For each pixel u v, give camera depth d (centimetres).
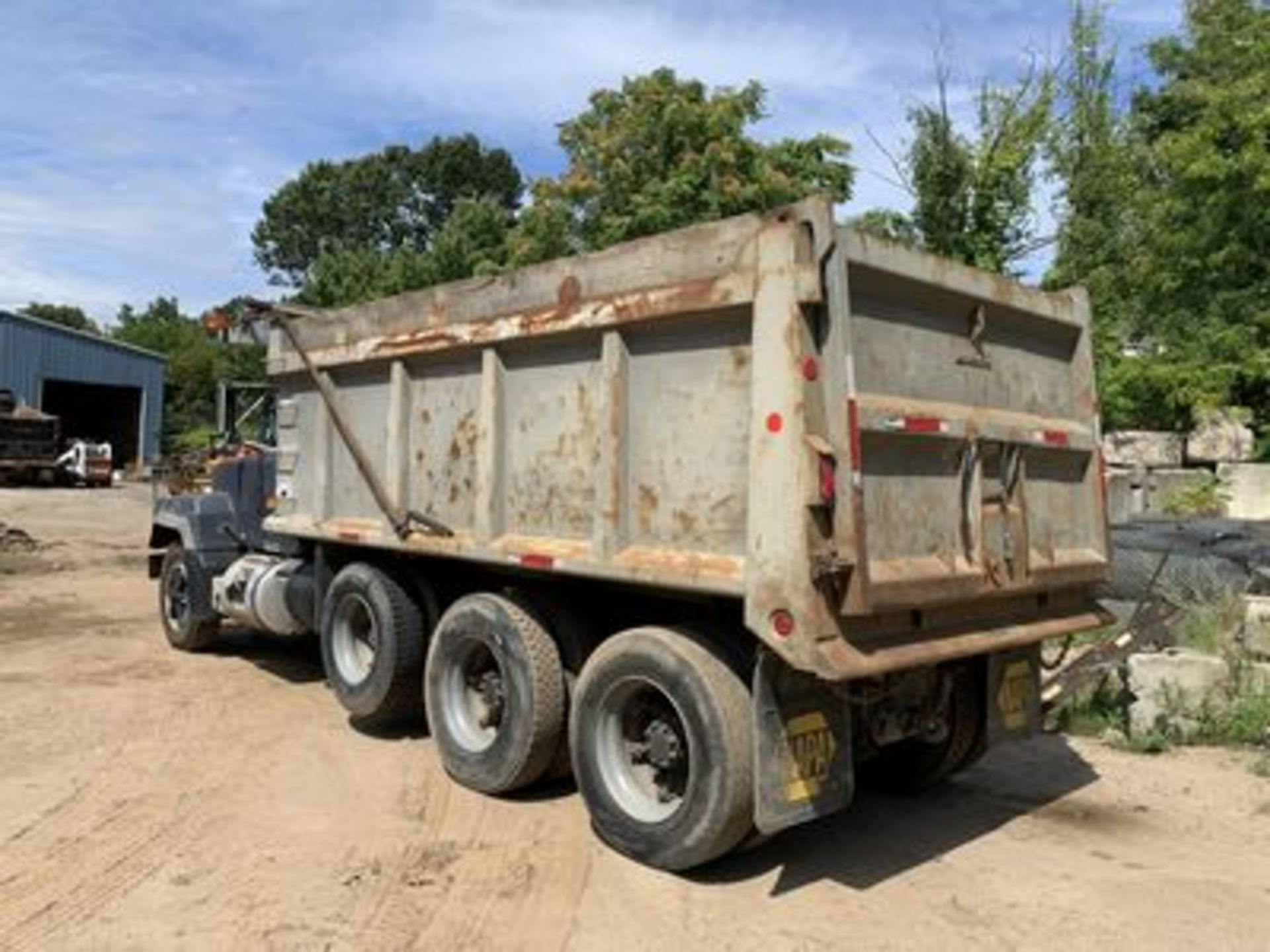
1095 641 875
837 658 482
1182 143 1919
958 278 571
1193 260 1961
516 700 631
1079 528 668
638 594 598
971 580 556
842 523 485
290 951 461
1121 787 694
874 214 1719
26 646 1084
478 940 475
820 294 486
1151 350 2070
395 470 735
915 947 475
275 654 1051
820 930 489
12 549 1875
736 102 2227
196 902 505
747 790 518
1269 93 1878
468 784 661
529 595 652
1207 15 2186
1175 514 1548
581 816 622
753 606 495
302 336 827
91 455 3897
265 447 1009
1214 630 866
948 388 576
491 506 652
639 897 520
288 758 719
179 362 6644
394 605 748
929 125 1741
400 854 564
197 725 795
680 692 530
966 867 564
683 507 547
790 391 489
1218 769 728
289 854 561
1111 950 475
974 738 641
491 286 654
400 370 731
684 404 549
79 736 762
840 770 531
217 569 1033
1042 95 1873
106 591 1457
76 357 4584
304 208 7006
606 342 581
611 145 2236
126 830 590
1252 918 507
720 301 520
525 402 640
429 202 7094
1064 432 636
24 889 518
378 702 747
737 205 2086
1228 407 1920
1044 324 648
